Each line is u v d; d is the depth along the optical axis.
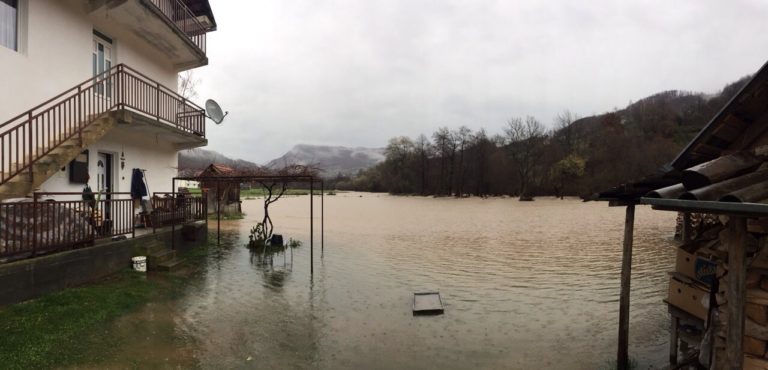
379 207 49.31
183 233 14.13
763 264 4.41
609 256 16.06
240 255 15.17
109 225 10.43
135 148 14.45
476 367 6.30
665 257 15.63
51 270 7.72
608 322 8.38
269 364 6.19
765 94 4.10
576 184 69.88
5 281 6.72
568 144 79.75
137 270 10.35
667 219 30.44
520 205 53.72
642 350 6.93
